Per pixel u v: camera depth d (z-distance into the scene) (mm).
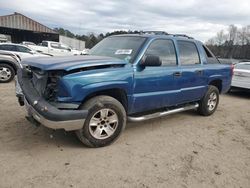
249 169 3727
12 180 3053
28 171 3268
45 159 3600
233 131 5406
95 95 3992
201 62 5832
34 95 3760
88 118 3809
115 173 3361
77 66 3615
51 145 4047
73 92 3566
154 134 4867
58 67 3527
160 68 4719
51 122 3426
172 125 5500
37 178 3127
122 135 4691
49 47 21688
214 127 5578
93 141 3957
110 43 5109
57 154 3764
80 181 3131
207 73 5883
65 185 3027
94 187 3033
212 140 4781
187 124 5652
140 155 3924
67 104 3598
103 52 4887
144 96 4465
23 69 4371
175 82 5004
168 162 3762
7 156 3607
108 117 4051
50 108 3438
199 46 5891
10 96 7145
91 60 3934
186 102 5645
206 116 6383
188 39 5637
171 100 5078
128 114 4504
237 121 6215
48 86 3613
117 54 4637
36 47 20922
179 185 3189
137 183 3170
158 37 4852
